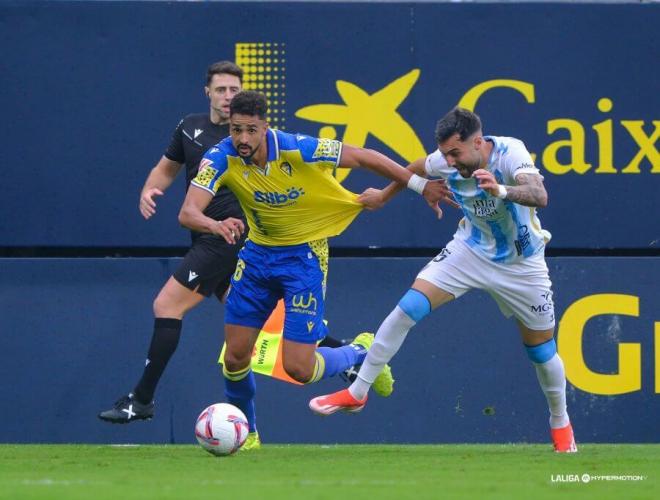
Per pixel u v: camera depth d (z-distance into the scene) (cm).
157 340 2666
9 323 3097
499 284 2433
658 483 1888
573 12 3109
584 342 3106
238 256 2506
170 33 3112
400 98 3108
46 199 3114
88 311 3105
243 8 3109
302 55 3106
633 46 3119
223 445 2327
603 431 3095
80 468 2116
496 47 3112
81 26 3114
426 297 2448
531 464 2219
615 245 3123
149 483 1792
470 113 2280
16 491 1675
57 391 3094
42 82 3112
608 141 3119
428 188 2388
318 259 2434
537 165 3111
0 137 3108
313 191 2372
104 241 3119
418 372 3112
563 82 3111
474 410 3108
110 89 3111
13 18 3105
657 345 3111
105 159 3119
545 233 2470
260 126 2275
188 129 2788
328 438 3105
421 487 1752
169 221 3125
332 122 3108
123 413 2666
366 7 3112
